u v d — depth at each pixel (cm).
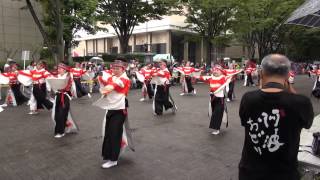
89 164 616
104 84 594
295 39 3931
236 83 2534
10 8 2781
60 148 716
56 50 2020
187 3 2677
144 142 759
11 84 1308
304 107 259
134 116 1080
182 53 4791
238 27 2742
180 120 1014
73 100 1484
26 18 2875
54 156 663
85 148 715
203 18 2772
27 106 1310
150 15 2478
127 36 2558
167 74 1102
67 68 796
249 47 3400
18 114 1130
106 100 588
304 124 262
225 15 2698
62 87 796
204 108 1252
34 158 652
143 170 584
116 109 592
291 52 4428
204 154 673
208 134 836
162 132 857
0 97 1521
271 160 264
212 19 2747
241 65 3228
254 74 2314
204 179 545
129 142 641
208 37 2858
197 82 2450
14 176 562
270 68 268
